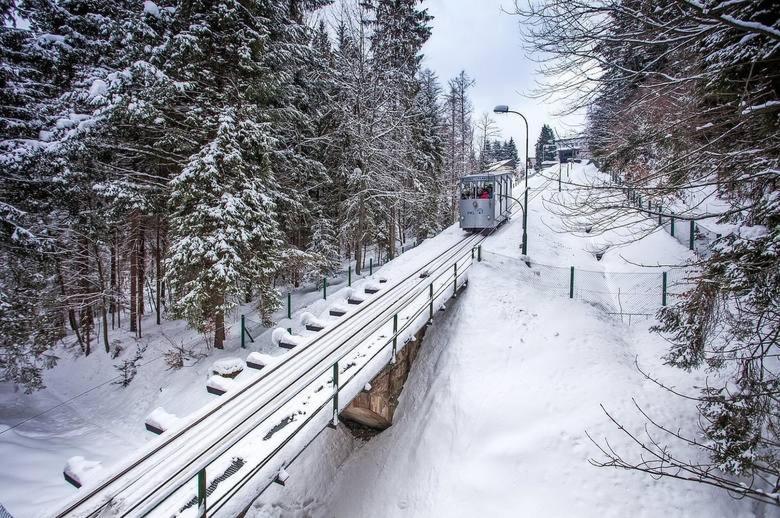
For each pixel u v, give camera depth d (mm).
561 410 8547
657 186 6066
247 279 12461
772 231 5035
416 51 25672
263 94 13945
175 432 5676
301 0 18266
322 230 20812
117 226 15156
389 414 10031
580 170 35625
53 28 14773
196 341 14586
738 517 6461
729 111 5598
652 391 8836
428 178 28094
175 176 12781
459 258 15820
